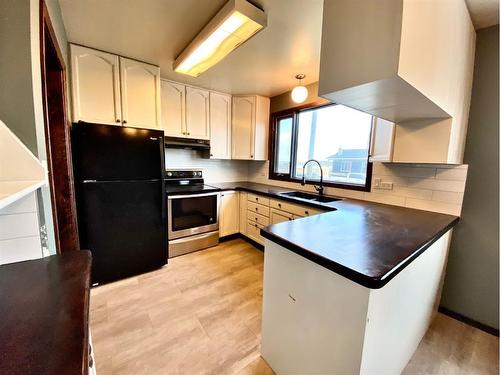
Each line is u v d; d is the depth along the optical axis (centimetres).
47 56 142
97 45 199
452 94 133
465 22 137
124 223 222
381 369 103
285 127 334
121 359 137
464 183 167
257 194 299
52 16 126
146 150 227
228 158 345
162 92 274
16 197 58
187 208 281
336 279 92
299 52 203
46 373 39
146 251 238
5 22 86
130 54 215
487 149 163
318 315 101
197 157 350
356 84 91
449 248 181
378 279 75
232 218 334
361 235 119
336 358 95
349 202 219
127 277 230
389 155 178
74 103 199
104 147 205
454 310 183
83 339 47
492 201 163
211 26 154
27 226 99
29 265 77
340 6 95
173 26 168
